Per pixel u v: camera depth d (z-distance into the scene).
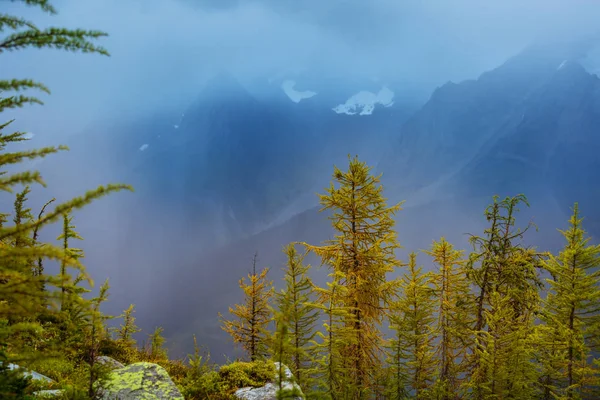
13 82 2.09
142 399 6.30
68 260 2.40
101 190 2.21
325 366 11.20
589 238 14.58
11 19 2.02
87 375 5.80
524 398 13.64
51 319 3.79
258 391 7.73
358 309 13.26
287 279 10.73
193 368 8.63
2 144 3.54
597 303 14.18
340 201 13.73
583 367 14.39
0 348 3.35
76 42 2.13
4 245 2.91
